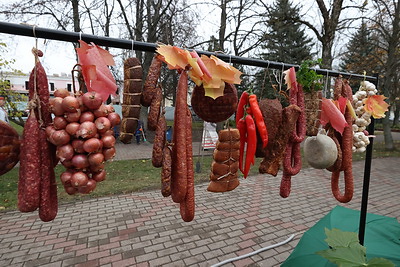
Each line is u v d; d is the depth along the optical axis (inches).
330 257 51.5
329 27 289.4
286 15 332.8
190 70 43.3
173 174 44.6
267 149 56.9
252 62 57.4
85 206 176.6
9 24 36.1
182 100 42.3
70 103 32.1
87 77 37.6
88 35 40.8
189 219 45.1
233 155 51.1
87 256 119.7
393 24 361.4
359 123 74.5
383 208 185.2
